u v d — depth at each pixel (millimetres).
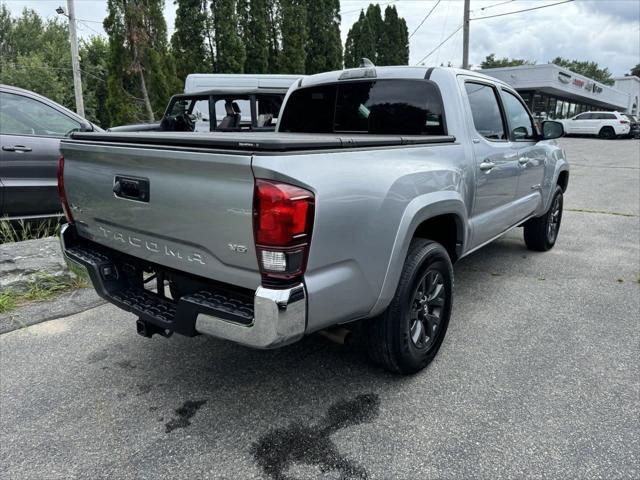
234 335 2119
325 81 4215
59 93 31172
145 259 2600
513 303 4164
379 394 2816
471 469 2219
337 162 2238
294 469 2238
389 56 34000
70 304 4141
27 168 5348
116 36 17812
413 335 2959
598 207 8680
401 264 2619
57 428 2553
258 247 2010
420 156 2916
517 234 6738
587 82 37000
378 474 2199
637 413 2605
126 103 18188
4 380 3000
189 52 20594
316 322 2207
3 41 42688
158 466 2273
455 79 3609
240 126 8555
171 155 2199
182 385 2939
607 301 4199
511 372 3033
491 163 3797
